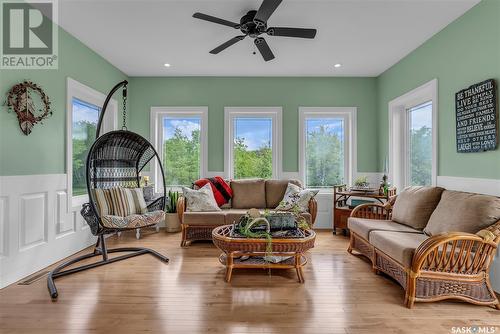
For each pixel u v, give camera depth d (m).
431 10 2.63
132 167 3.56
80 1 2.52
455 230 2.22
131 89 4.62
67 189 3.10
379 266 2.61
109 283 2.42
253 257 2.81
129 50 3.59
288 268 2.70
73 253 3.21
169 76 4.62
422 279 2.04
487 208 2.12
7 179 2.38
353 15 2.72
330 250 3.39
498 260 2.21
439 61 3.04
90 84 3.57
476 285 2.06
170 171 4.73
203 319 1.87
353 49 3.52
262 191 4.18
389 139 4.16
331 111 4.62
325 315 1.93
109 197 3.05
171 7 2.61
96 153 3.09
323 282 2.46
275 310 1.99
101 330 1.74
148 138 4.63
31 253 2.62
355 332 1.74
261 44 2.79
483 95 2.42
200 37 3.22
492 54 2.36
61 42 3.03
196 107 4.62
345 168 4.71
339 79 4.62
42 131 2.78
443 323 1.84
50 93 2.88
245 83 4.62
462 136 2.68
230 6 2.58
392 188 3.80
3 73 2.39
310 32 2.53
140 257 3.12
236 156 4.71
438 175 3.06
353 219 3.22
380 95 4.50
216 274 2.64
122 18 2.81
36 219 2.69
